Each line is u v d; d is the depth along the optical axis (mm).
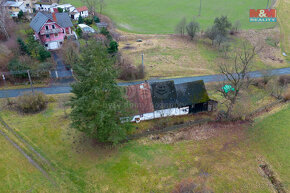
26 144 32156
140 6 108062
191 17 96188
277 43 77438
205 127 38406
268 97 47344
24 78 47719
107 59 27891
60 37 61750
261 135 36844
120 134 30797
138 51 68875
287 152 33531
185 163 31141
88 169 29469
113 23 89188
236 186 28031
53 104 41438
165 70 58312
